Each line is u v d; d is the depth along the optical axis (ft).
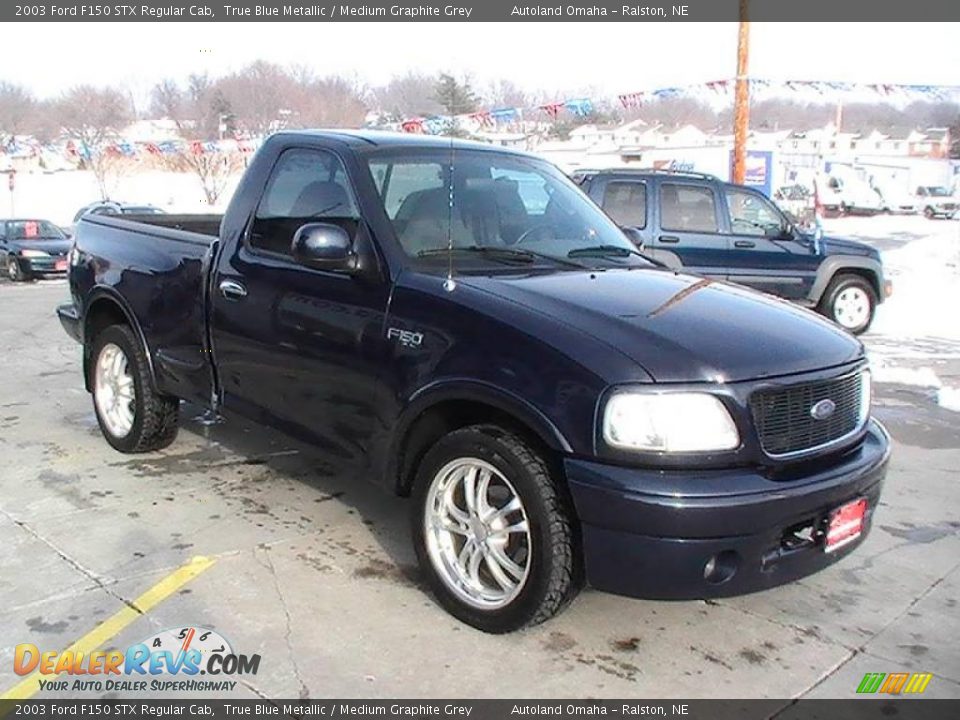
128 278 17.53
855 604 12.80
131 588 12.60
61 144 137.59
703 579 10.21
